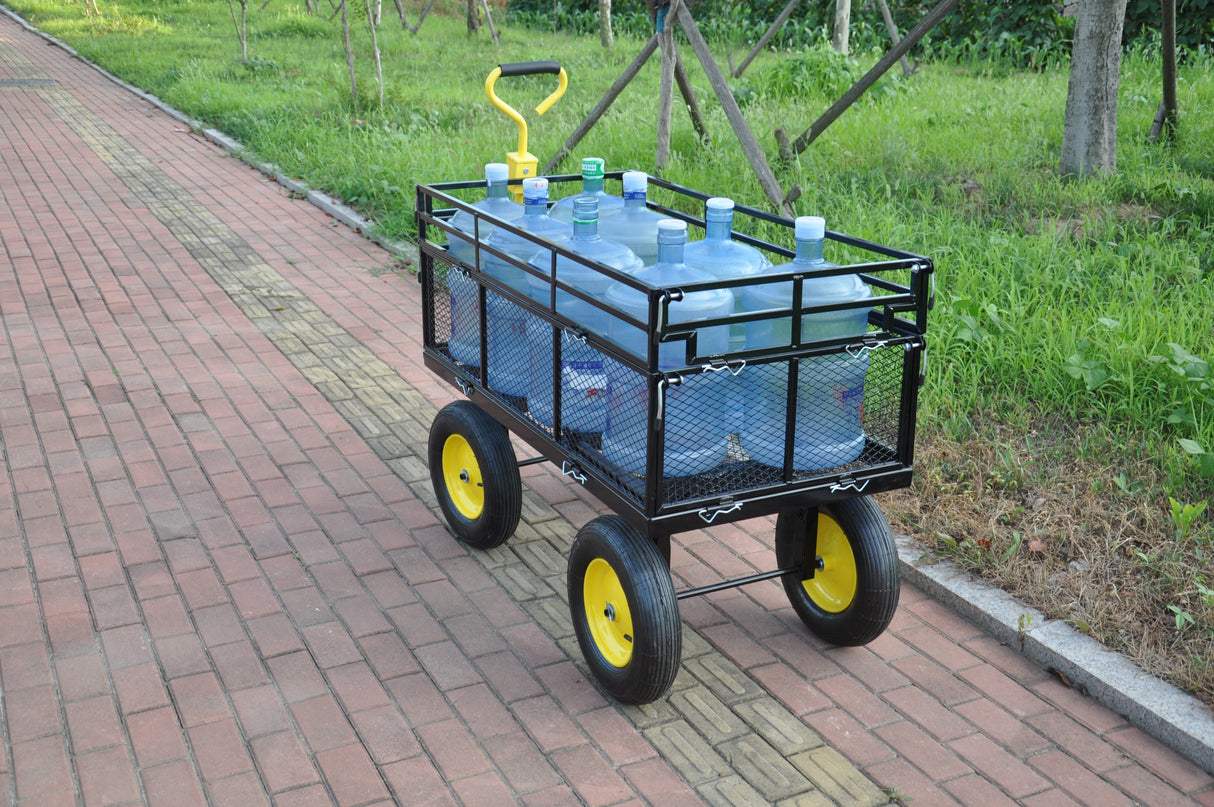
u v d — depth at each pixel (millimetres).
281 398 5766
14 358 6266
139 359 6281
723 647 3736
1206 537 4066
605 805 3010
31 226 9305
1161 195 7449
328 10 25875
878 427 3398
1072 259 6340
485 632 3799
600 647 3463
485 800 3016
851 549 3518
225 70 17375
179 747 3197
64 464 4977
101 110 15641
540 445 3562
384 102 13141
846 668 3621
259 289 7602
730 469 3211
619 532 3273
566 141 9172
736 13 19375
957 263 6387
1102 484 4430
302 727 3297
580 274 3287
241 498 4707
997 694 3494
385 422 5488
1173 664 3477
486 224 3939
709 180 8375
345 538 4406
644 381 3027
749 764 3174
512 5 24484
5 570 4117
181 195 10422
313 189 10219
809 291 3133
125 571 4133
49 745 3193
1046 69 13750
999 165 8273
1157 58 11992
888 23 14109
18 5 33250
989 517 4301
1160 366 5035
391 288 7633
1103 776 3143
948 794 3064
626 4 22422
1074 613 3738
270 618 3850
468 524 4273
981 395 5188
